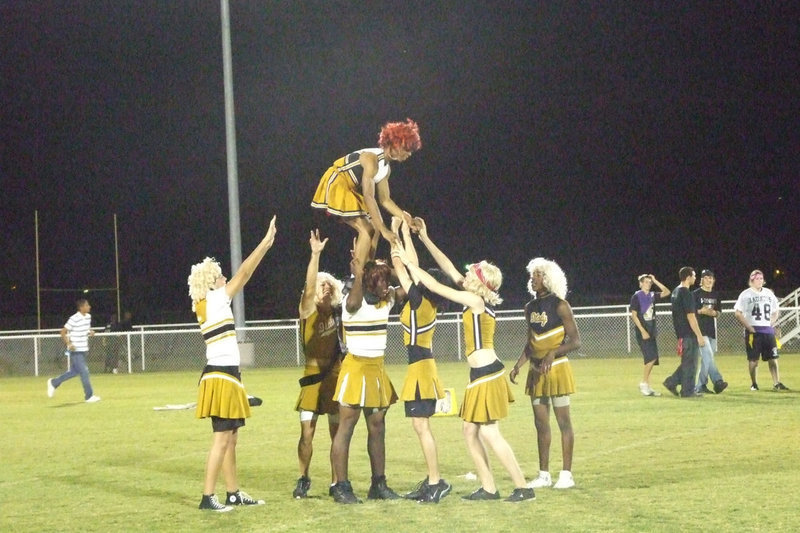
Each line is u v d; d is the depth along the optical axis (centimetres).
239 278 800
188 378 2455
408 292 811
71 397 1936
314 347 848
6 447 1183
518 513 735
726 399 1480
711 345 1565
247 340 2812
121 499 842
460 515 737
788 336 2523
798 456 952
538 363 844
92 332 1827
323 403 840
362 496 838
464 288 795
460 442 1131
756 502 747
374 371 809
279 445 1157
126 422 1438
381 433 826
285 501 820
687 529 666
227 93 2719
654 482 841
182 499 838
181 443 1198
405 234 859
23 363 2862
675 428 1173
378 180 840
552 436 1148
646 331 1582
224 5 2725
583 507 748
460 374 2167
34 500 844
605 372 2142
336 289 862
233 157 2720
